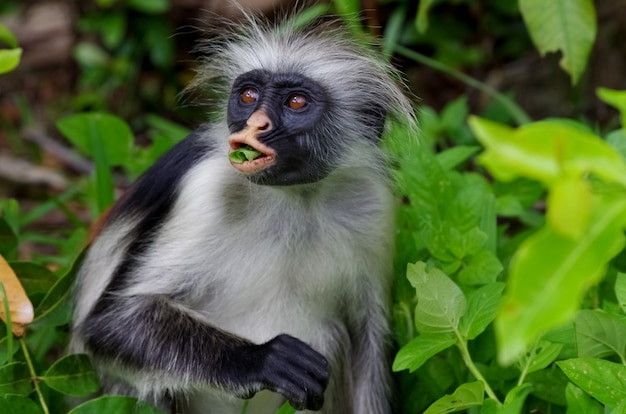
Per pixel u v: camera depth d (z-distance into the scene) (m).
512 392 7.30
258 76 8.97
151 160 12.70
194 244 8.91
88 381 8.64
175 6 19.50
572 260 3.73
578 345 7.65
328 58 9.60
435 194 9.94
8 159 17.38
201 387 8.43
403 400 9.61
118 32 19.27
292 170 8.70
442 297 7.70
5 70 7.64
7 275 8.49
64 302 9.32
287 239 9.00
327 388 9.54
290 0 15.23
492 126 3.73
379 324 9.57
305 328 9.27
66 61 19.95
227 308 9.16
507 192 11.09
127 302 8.85
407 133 10.20
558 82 17.62
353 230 9.20
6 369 8.12
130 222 9.30
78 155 18.12
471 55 18.75
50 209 13.75
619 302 7.85
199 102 10.77
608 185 5.43
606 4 17.09
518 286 3.72
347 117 9.39
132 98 19.77
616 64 17.00
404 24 18.94
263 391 9.40
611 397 7.00
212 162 9.04
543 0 9.80
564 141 3.71
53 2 19.81
